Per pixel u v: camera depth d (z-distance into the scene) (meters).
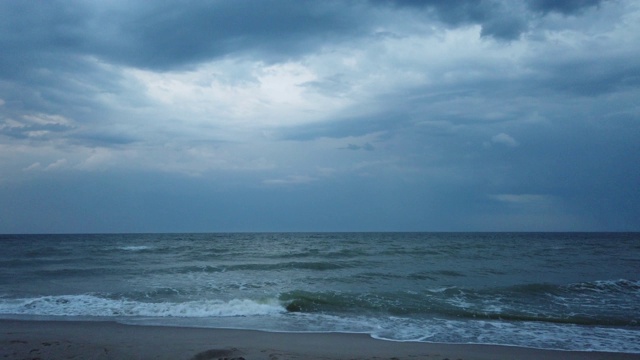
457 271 20.33
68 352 7.60
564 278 18.45
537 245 45.72
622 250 37.06
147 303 12.95
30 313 11.79
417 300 13.48
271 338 9.15
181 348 8.02
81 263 24.33
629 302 13.61
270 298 13.23
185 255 30.44
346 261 25.14
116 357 7.35
